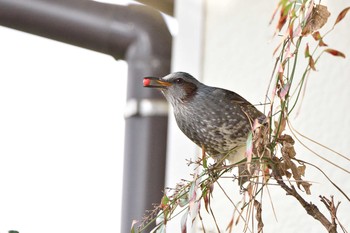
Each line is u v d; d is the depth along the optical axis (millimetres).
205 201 5742
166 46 11211
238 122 7695
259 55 8766
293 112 8297
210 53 9164
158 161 10805
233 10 9078
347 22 8109
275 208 8211
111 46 11453
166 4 12555
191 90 7980
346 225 7734
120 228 10906
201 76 9172
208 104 7801
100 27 11422
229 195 8578
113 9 11516
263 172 5652
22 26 11617
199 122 7863
